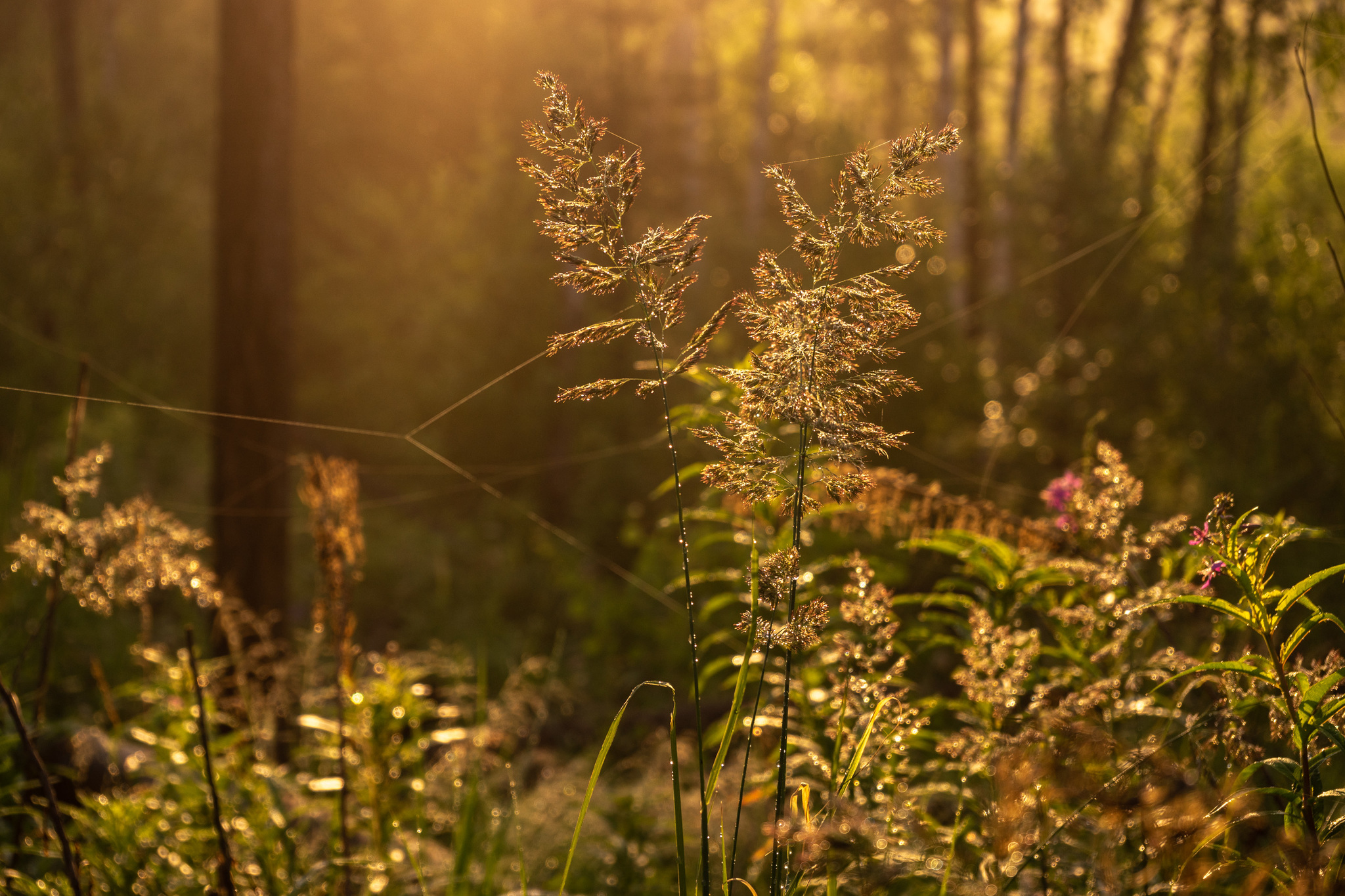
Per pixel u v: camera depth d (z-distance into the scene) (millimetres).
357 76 15641
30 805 2750
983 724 1826
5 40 15742
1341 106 4340
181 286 12312
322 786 2689
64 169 11367
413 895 2615
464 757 3391
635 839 2938
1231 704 1447
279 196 4961
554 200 1299
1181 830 1247
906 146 1278
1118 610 1578
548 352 1317
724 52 21031
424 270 12984
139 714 3914
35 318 10062
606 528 8922
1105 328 8484
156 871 2428
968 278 11141
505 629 7484
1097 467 1982
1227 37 7672
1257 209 7254
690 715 5402
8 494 4188
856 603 1709
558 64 10297
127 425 8336
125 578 2203
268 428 4965
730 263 12828
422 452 11430
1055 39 10750
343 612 2574
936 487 2254
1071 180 9305
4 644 3672
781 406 1278
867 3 19234
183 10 17859
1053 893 1665
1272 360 6219
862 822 1297
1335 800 1433
